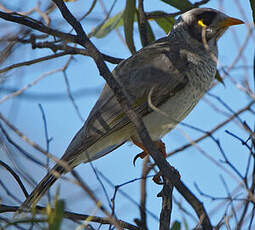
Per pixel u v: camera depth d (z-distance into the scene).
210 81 10.43
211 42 10.85
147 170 9.06
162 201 8.52
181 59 10.30
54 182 8.50
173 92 10.03
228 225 6.46
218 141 6.83
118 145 10.30
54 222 6.06
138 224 7.94
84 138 9.31
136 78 10.20
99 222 7.58
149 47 10.79
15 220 6.40
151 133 10.03
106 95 9.88
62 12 8.56
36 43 9.56
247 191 6.25
